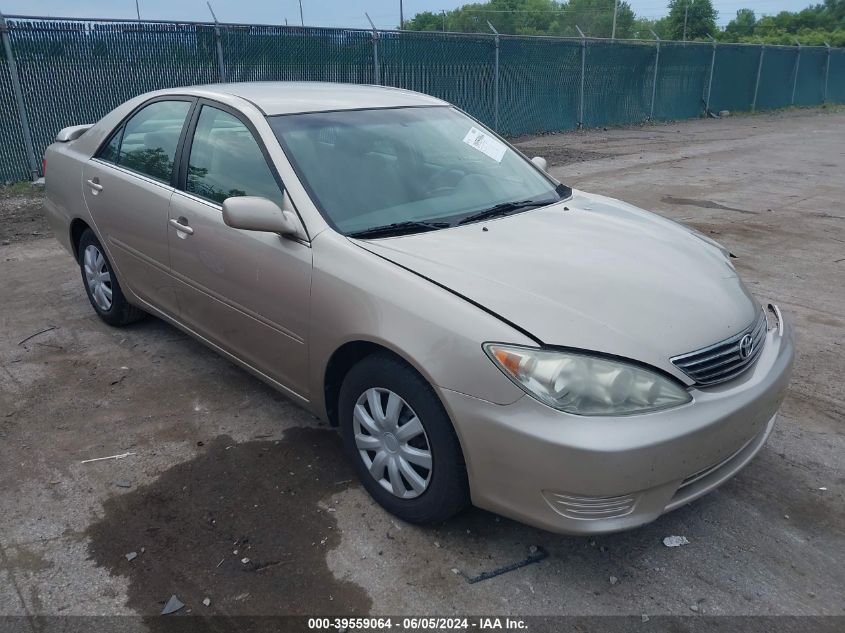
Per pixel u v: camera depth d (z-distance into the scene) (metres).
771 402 2.79
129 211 4.22
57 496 3.12
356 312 2.84
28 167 9.92
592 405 2.38
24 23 9.40
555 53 17.41
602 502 2.41
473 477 2.58
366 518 2.98
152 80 10.77
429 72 14.62
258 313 3.38
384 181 3.43
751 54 24.80
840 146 15.87
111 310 4.82
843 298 5.69
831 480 3.28
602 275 2.84
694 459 2.48
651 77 20.92
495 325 2.50
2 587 2.60
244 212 3.00
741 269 6.46
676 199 9.61
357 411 2.99
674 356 2.51
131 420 3.74
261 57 12.01
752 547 2.85
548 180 4.13
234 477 3.26
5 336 4.80
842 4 82.25
